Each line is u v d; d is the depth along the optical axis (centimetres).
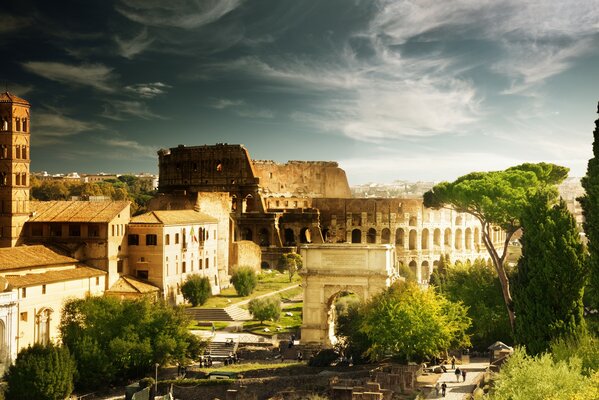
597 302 7112
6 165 13700
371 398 7369
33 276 11738
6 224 13725
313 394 8156
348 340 10562
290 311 15238
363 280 11394
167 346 10494
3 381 10181
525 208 8119
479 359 10194
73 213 14225
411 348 9356
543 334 7644
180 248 15488
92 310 10919
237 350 12038
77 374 9694
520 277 8006
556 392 5300
